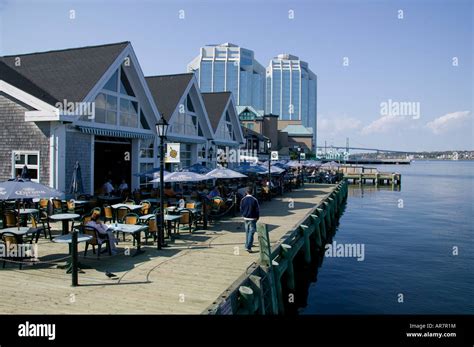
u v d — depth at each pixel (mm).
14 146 18562
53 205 16438
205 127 33438
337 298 14484
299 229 17547
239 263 10969
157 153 26203
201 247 12961
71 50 23625
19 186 10438
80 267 10164
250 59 114750
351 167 89312
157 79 31953
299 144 96500
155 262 10977
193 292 8555
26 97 17953
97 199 18734
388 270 18250
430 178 103562
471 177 108375
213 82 110062
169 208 16125
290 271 13859
